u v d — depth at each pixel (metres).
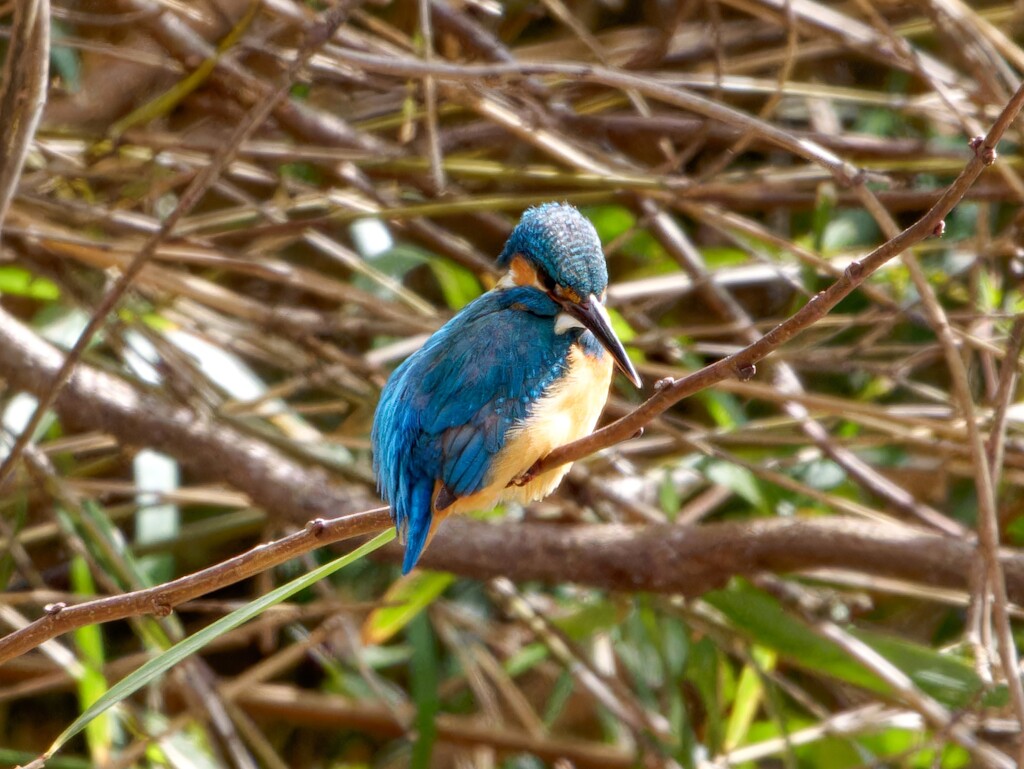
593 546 5.17
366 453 6.00
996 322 5.66
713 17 5.50
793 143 4.29
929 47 7.12
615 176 5.33
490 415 3.74
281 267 5.36
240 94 5.76
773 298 6.91
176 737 5.21
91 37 6.06
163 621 5.31
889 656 5.12
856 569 5.06
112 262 5.27
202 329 5.75
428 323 5.50
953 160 5.88
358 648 5.55
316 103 6.38
